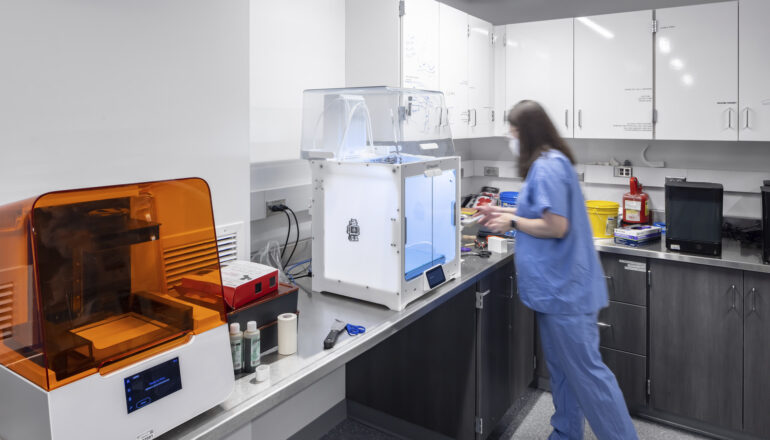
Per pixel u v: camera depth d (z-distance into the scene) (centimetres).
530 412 282
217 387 118
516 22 350
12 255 100
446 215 207
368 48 259
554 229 197
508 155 365
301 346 155
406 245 183
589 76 300
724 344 249
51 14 131
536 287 206
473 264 238
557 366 225
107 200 107
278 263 224
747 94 263
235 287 144
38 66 129
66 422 94
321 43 256
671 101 281
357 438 259
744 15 260
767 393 241
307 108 224
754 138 263
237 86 181
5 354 103
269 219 236
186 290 119
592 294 206
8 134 125
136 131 152
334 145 216
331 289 198
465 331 231
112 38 144
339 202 191
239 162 184
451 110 284
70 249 100
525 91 321
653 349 267
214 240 125
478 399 230
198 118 169
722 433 257
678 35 276
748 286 240
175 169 163
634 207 301
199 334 114
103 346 100
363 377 267
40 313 93
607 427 207
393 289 182
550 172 198
